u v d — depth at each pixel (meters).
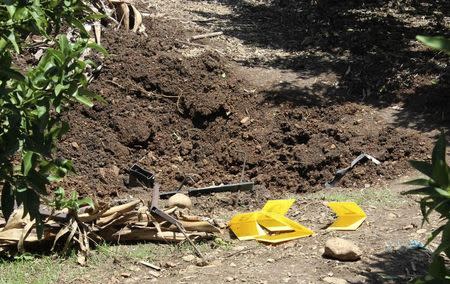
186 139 7.63
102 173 6.89
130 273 5.34
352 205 6.19
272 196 6.84
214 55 8.51
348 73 8.46
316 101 8.02
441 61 8.58
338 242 5.44
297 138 7.57
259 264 5.43
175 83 8.01
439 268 3.29
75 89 4.03
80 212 5.60
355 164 7.11
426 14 10.27
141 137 7.44
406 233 5.77
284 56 8.93
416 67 8.47
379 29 9.62
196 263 5.45
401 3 10.66
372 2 10.67
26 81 3.98
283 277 5.24
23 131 3.97
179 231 5.72
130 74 7.93
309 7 10.61
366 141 7.42
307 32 9.63
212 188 6.66
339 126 7.62
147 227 5.68
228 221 6.13
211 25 9.67
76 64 4.02
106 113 7.52
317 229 5.95
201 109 7.80
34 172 3.98
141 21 8.80
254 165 7.32
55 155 6.93
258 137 7.57
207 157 7.43
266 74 8.42
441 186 3.13
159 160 7.34
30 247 5.56
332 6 10.49
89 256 5.47
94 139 7.23
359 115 7.80
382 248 5.56
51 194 6.39
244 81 8.25
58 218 5.50
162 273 5.35
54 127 4.38
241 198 6.55
